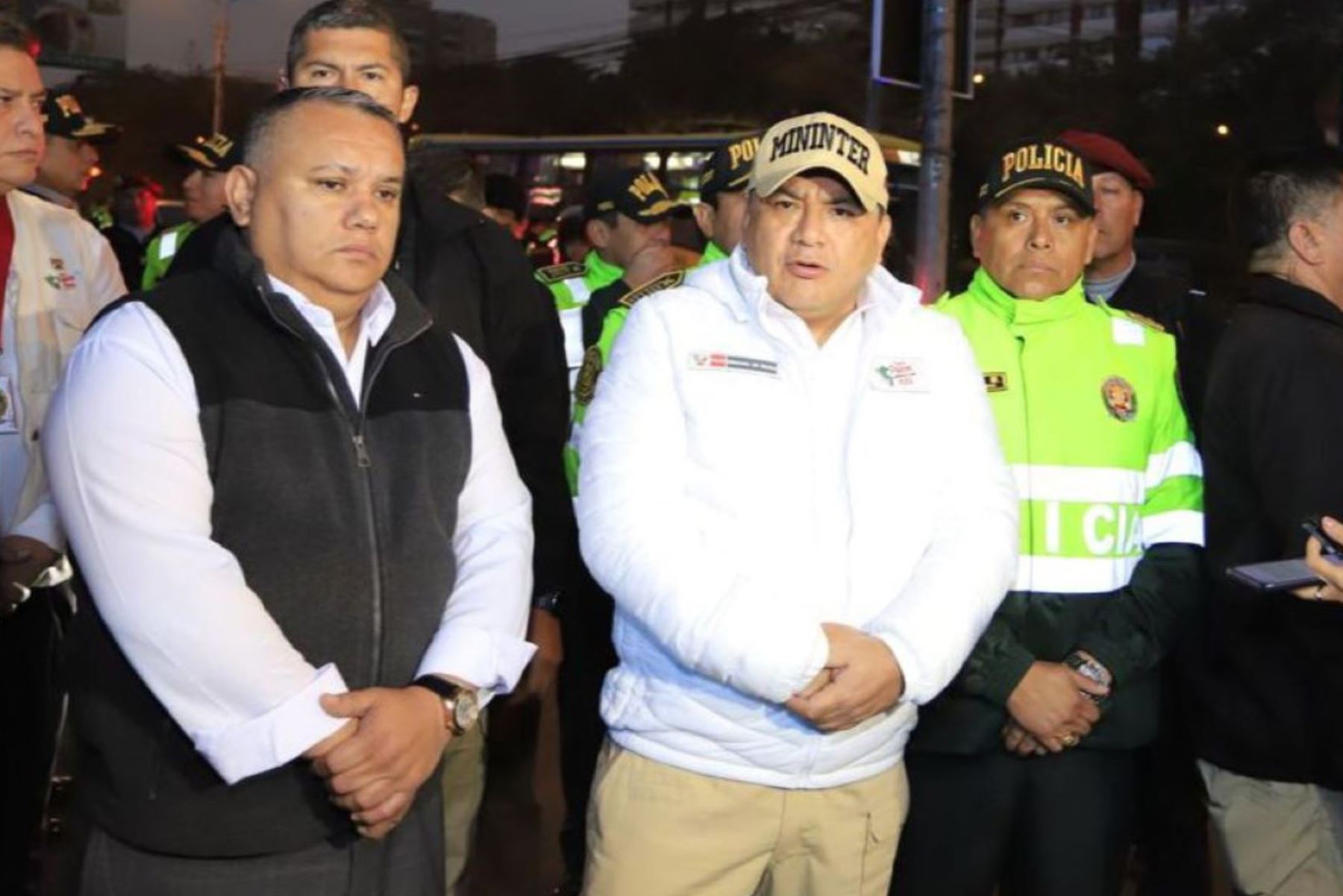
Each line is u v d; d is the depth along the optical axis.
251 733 2.07
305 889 2.23
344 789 2.14
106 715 2.18
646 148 15.63
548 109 41.22
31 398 3.35
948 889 3.05
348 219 2.21
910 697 2.44
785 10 34.00
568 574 3.78
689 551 2.41
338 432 2.22
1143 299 4.47
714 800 2.52
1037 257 3.05
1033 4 26.38
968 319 3.13
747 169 3.81
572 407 4.02
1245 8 22.47
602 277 5.43
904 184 11.37
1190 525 3.07
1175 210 21.84
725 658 2.35
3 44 3.25
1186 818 3.55
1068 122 24.34
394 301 2.33
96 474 2.09
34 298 3.41
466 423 2.39
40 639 3.47
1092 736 2.99
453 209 3.16
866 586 2.53
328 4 3.13
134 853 2.19
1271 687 2.89
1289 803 2.93
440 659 2.29
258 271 2.21
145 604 2.07
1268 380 2.83
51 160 5.64
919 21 7.84
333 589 2.19
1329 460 2.76
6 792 3.47
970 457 2.66
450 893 3.30
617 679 2.63
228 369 2.16
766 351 2.57
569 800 4.01
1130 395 3.07
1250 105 22.05
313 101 2.26
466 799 3.29
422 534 2.28
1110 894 3.08
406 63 3.21
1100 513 3.02
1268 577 2.57
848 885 2.62
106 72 38.88
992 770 3.00
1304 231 2.90
